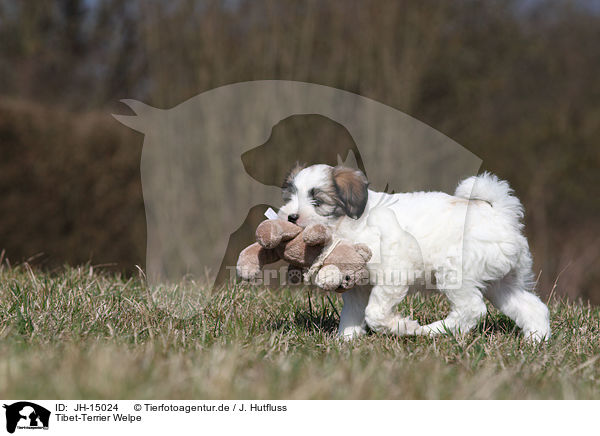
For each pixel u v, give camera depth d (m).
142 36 11.12
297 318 5.07
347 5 11.02
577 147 13.23
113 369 3.21
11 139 9.49
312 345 4.23
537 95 13.46
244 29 10.79
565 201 13.08
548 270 12.11
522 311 4.49
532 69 13.48
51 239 9.73
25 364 3.27
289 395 3.13
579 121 13.38
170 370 3.33
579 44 13.48
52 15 15.23
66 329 4.18
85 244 9.95
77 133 10.02
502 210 4.34
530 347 4.16
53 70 14.97
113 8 14.48
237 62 10.45
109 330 4.20
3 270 6.48
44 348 3.70
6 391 2.98
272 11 10.55
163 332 4.29
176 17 10.74
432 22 11.52
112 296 5.16
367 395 3.18
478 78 12.81
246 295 5.53
